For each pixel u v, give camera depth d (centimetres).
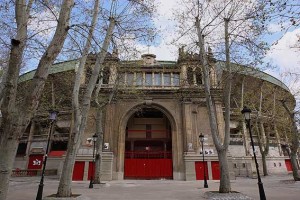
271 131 4372
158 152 3656
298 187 2055
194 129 3462
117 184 2656
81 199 1316
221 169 1516
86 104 1502
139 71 3762
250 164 3725
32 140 4181
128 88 3534
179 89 3588
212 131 1598
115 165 3319
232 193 1434
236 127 4056
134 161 3528
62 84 3762
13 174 3575
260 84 3744
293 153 2453
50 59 741
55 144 4238
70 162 1370
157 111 3981
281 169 4241
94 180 2375
